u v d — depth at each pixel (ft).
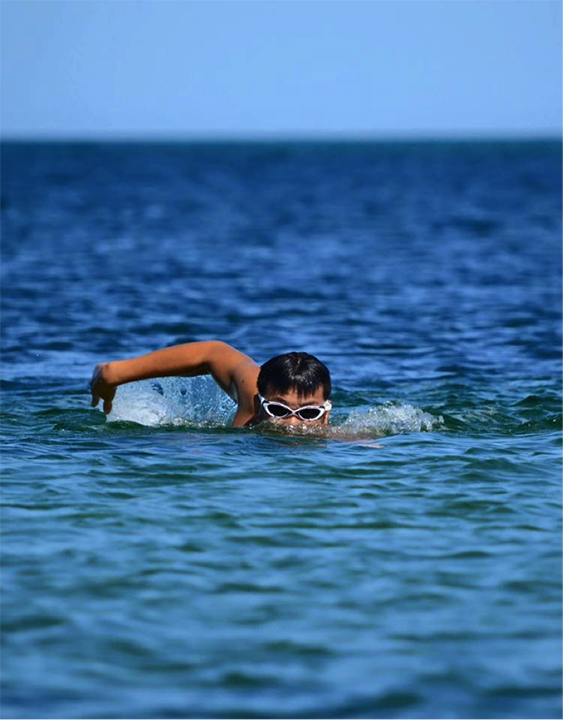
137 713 46.37
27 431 100.53
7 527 70.44
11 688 48.52
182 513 73.97
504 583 61.52
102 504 75.72
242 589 60.44
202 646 52.95
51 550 66.18
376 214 531.91
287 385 95.35
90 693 48.11
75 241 365.61
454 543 68.54
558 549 67.26
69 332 180.75
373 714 46.26
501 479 83.30
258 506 75.72
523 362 154.51
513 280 269.64
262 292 243.19
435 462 88.28
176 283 257.34
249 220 485.15
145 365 97.76
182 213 525.34
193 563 64.39
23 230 404.57
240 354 101.04
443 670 50.37
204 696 47.88
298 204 612.70
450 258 326.24
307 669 50.52
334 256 331.36
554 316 205.57
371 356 161.48
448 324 195.62
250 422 98.84
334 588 60.75
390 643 53.36
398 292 245.24
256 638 53.93
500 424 105.91
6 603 57.82
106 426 100.58
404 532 70.69
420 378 140.77
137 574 62.44
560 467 87.25
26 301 218.59
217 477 83.05
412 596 59.52
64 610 57.11
